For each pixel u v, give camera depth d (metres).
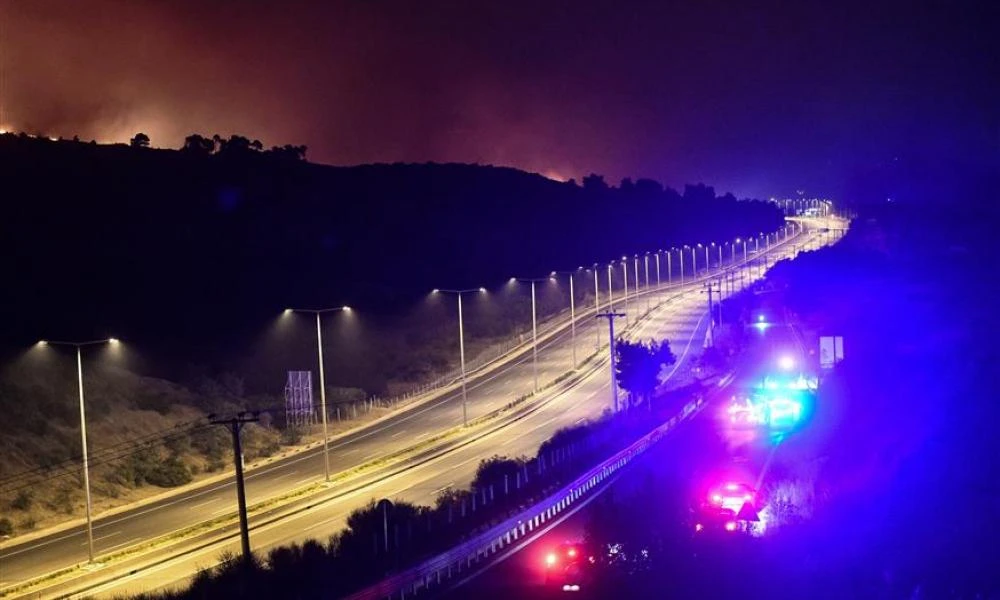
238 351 109.19
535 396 93.38
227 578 39.56
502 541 43.88
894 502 31.42
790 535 30.88
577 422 80.12
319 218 188.00
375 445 77.44
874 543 29.30
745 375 88.88
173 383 91.19
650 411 76.44
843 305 84.12
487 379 105.44
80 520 60.44
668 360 90.38
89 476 67.69
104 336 102.44
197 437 77.75
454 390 101.06
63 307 108.69
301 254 159.38
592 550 33.72
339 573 39.72
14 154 163.88
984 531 28.64
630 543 33.25
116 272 126.12
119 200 158.38
